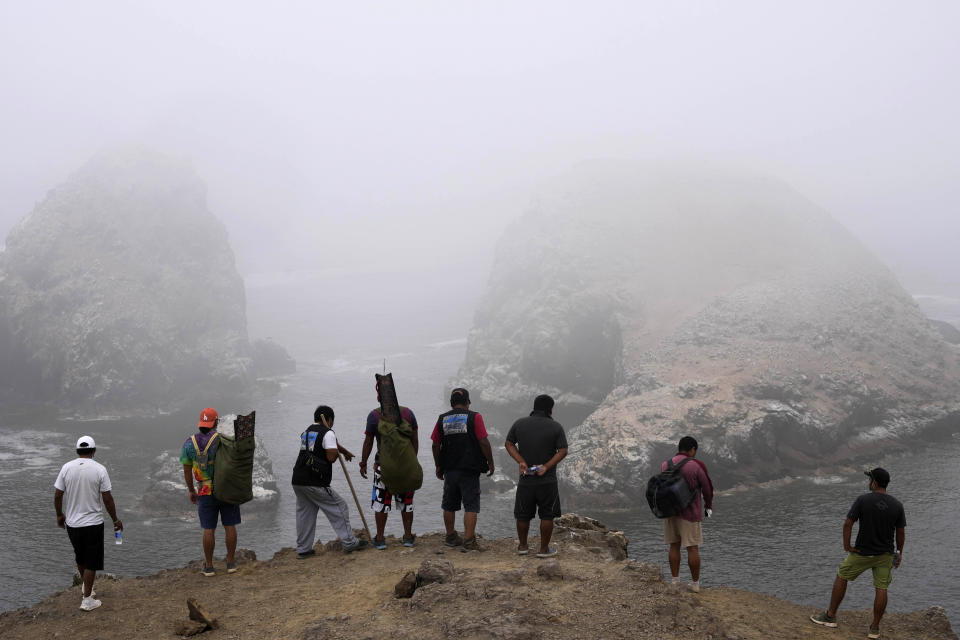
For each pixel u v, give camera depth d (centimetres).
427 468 10119
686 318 13575
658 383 11112
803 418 9544
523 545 1252
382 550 1336
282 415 14325
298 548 1341
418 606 943
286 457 10869
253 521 8106
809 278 14412
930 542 6531
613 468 8550
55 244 17425
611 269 16250
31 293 16825
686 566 6075
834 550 6431
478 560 1215
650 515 7938
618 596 974
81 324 15800
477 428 1275
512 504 8206
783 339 12238
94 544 1098
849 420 10156
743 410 9462
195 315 17712
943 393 11412
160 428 13388
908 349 12494
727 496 8262
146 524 7831
